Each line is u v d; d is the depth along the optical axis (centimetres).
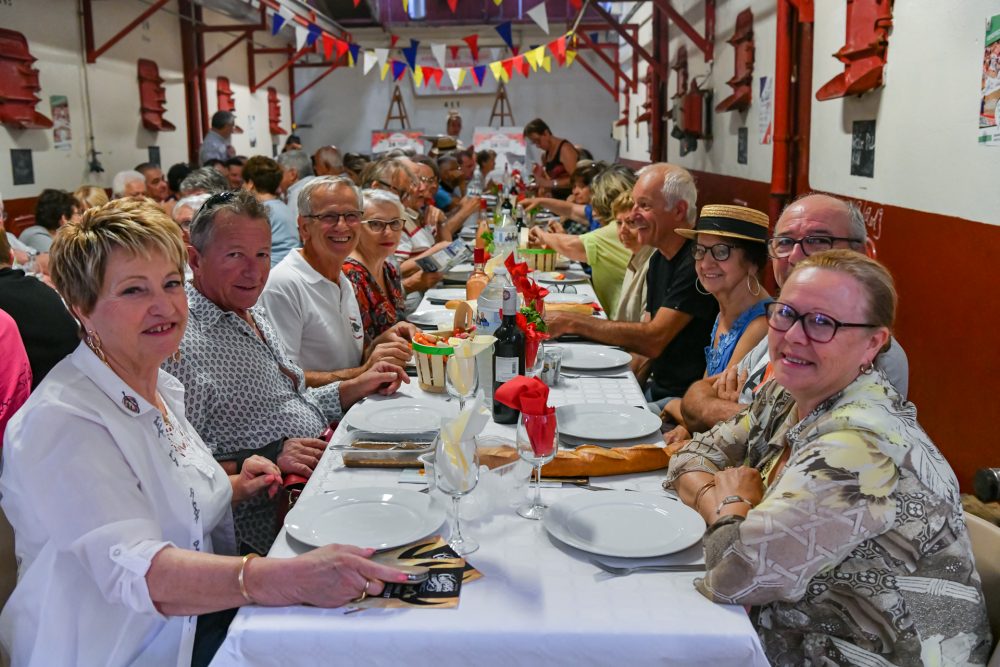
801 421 142
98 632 138
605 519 151
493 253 400
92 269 139
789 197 534
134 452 139
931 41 332
